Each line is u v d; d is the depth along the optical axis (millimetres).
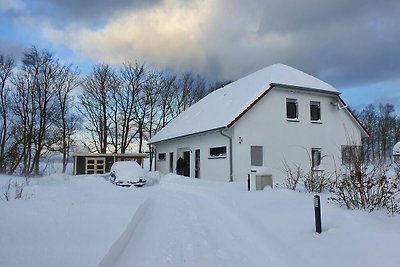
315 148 21656
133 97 45750
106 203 9508
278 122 20641
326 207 8023
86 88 43594
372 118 60188
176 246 6215
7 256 4535
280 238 6191
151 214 9367
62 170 38406
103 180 19203
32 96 38000
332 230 6309
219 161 20094
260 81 22141
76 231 6102
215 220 8539
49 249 4977
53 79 40000
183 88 49875
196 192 14875
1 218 6637
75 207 8430
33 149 37125
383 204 7793
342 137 22844
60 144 40438
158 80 47500
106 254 4906
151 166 40500
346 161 10750
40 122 38375
